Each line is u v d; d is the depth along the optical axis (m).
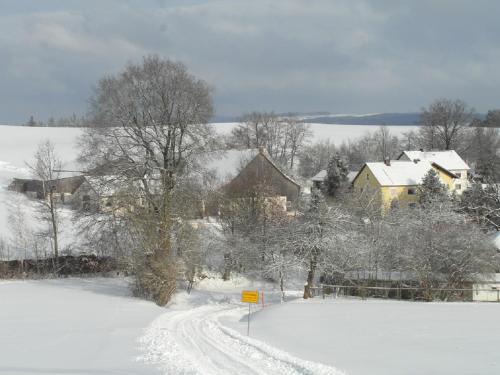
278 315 28.27
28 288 40.28
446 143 120.25
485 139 128.50
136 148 44.84
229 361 17.31
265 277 52.38
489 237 45.31
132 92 44.16
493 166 99.06
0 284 43.38
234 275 52.75
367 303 33.47
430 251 39.91
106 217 44.09
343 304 32.81
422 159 91.50
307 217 41.91
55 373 15.24
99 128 44.22
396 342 20.53
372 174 85.94
